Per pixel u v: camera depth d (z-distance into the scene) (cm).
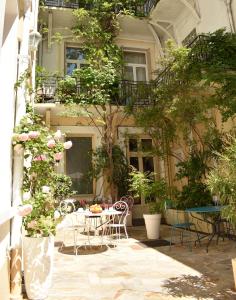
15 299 313
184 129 691
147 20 1058
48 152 376
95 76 882
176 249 550
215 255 490
